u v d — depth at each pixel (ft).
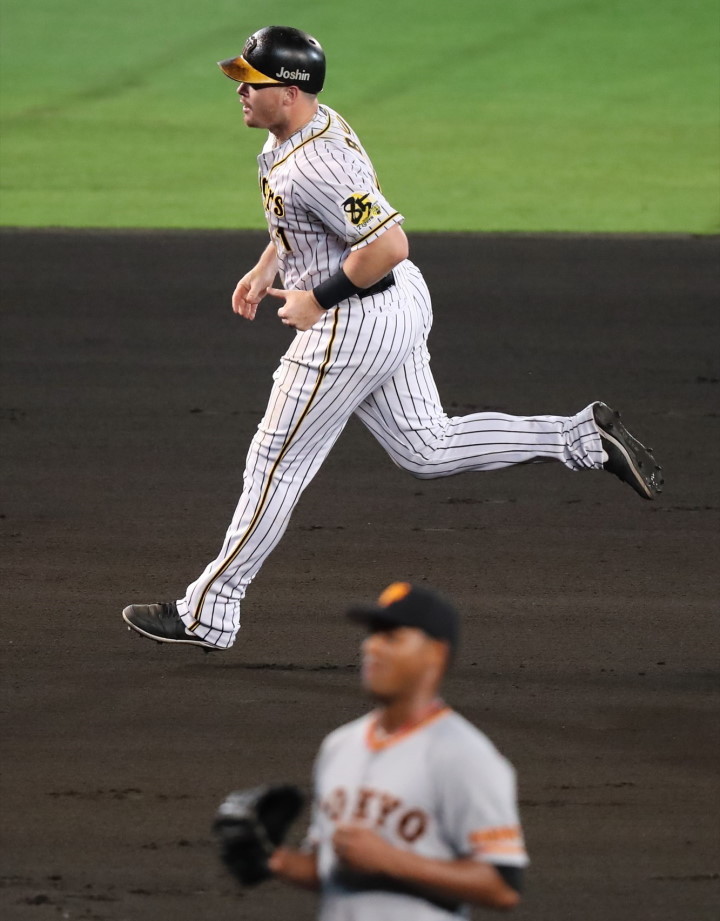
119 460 106.22
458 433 75.66
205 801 60.75
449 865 34.78
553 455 76.18
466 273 157.48
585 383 124.47
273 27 69.82
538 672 73.31
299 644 76.79
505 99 243.19
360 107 237.66
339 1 301.22
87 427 113.39
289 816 36.52
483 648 76.07
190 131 224.33
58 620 79.56
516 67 261.24
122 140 218.59
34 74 258.78
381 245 67.97
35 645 76.43
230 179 197.88
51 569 86.69
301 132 69.67
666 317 143.64
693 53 267.80
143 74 258.78
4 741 65.87
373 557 88.63
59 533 92.43
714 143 217.15
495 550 90.02
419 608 35.78
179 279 155.33
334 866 36.63
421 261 161.58
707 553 89.97
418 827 35.53
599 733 67.05
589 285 153.79
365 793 35.96
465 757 35.22
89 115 233.76
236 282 154.81
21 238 169.37
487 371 127.54
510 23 287.48
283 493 72.54
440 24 287.07
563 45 273.54
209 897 53.83
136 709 69.21
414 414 74.64
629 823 59.11
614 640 77.25
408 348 72.38
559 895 53.93
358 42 276.41
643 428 113.70
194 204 185.47
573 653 75.61
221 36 280.51
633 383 124.57
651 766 64.03
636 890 54.34
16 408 117.60
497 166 204.64
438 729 35.86
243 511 72.90
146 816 59.47
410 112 234.99
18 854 56.54
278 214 71.10
